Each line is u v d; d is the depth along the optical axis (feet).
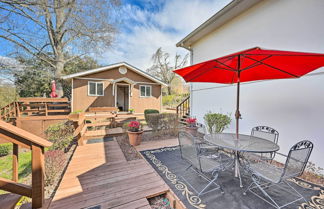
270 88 12.11
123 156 11.69
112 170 9.27
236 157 8.63
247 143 7.98
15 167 5.95
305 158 6.30
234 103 15.76
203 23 16.72
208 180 8.11
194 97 22.49
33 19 29.12
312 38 9.59
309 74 9.81
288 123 10.93
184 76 9.47
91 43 37.50
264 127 10.50
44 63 38.06
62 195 6.76
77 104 30.09
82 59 45.85
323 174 9.15
